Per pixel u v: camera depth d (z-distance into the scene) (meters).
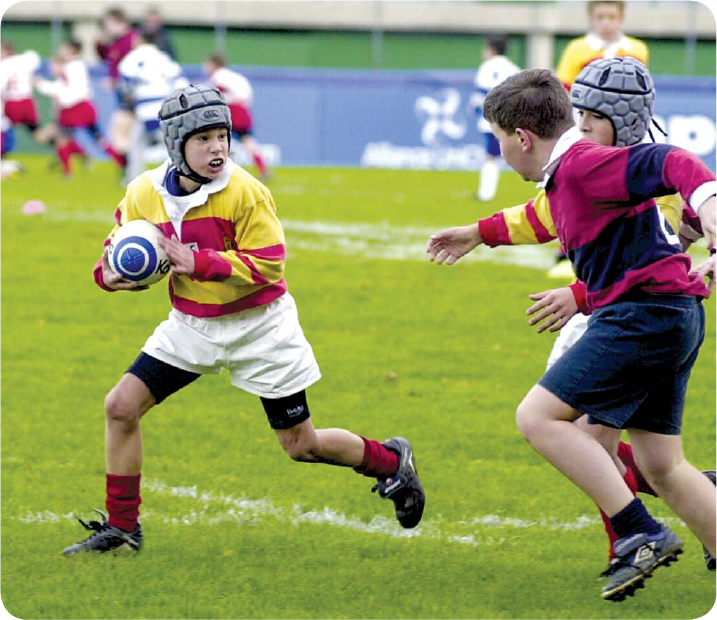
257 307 13.68
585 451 12.05
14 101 63.91
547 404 12.20
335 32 88.38
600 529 15.28
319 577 13.50
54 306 29.53
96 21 88.25
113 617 12.42
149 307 29.70
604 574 12.88
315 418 20.30
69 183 55.50
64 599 12.85
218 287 13.54
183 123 12.98
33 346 25.58
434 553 14.37
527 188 57.34
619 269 11.96
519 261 36.59
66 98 57.47
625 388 12.06
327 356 24.67
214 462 18.08
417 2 88.38
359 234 41.16
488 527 15.34
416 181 60.09
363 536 14.97
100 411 20.89
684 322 11.98
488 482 17.11
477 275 33.97
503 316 28.78
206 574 13.62
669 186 11.20
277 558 14.16
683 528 15.41
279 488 16.92
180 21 87.56
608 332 12.01
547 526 15.38
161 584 13.28
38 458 18.23
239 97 57.41
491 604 12.74
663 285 11.89
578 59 30.20
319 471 17.75
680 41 88.00
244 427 19.95
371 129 69.88
